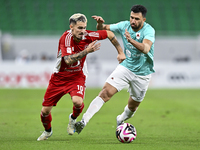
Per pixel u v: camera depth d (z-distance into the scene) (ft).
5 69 220.23
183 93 201.67
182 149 61.21
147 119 109.19
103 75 227.81
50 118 70.90
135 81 78.48
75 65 67.26
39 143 67.36
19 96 177.88
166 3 328.90
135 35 75.72
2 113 119.34
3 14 309.01
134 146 64.23
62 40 65.31
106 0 327.88
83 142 69.15
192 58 251.19
